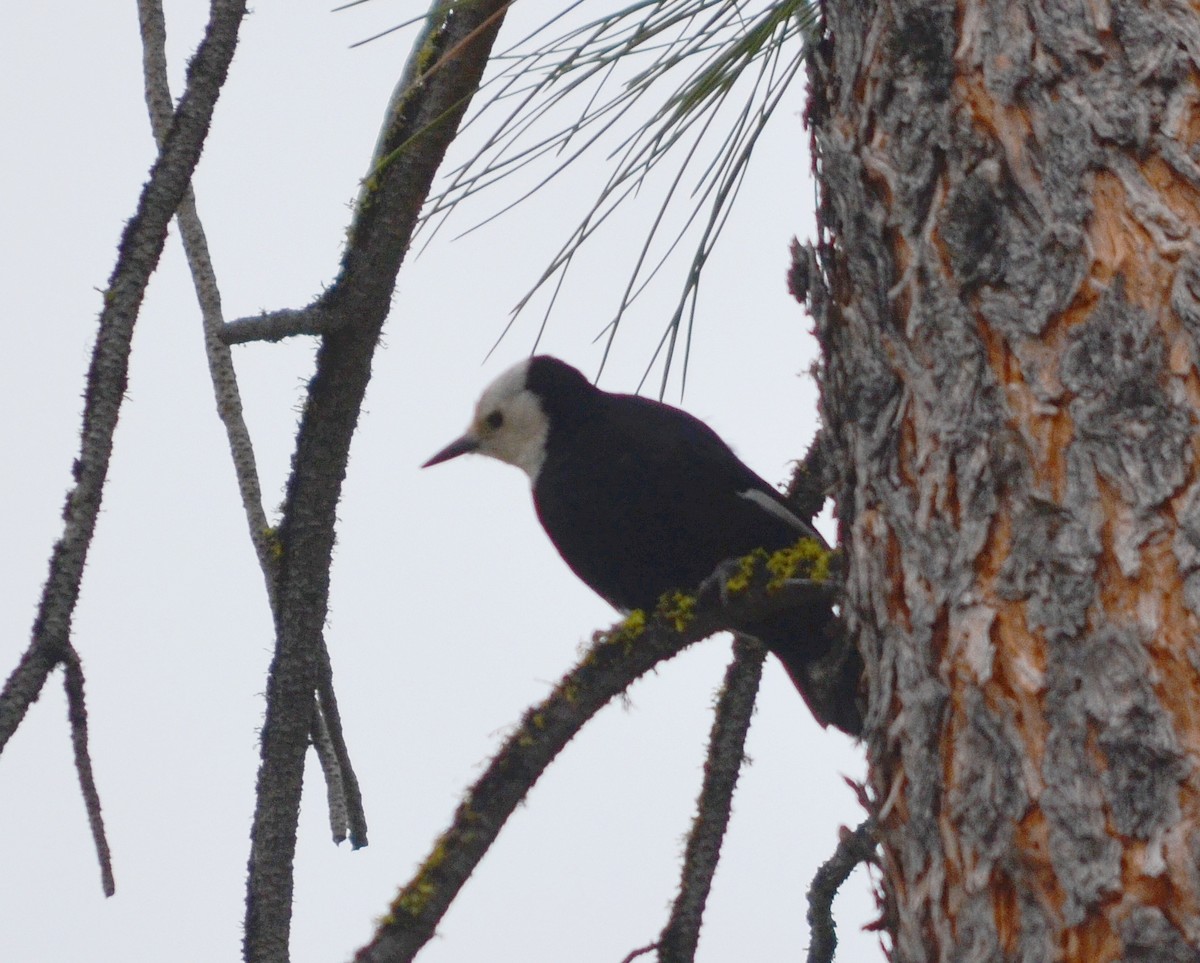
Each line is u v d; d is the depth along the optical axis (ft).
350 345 23.86
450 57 22.93
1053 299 16.47
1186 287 15.93
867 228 18.12
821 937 24.23
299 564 24.18
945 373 17.10
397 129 23.70
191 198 26.48
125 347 21.29
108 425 20.99
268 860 23.31
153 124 24.77
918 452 17.31
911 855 16.97
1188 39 16.63
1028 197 16.87
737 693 26.53
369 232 23.56
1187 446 15.61
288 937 23.18
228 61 22.38
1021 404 16.48
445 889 22.27
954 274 17.13
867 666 18.07
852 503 18.60
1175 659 15.23
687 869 25.48
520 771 23.15
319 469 24.22
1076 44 16.98
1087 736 15.48
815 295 19.29
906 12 17.89
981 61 17.35
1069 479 16.06
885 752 17.52
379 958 21.85
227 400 25.46
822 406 19.30
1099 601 15.67
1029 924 15.58
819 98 19.35
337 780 24.94
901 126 17.79
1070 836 15.38
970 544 16.58
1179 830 14.89
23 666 20.11
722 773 26.12
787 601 25.08
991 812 15.98
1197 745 15.01
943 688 16.67
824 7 19.48
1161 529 15.53
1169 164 16.37
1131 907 14.90
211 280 26.11
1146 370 15.92
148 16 25.20
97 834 20.59
